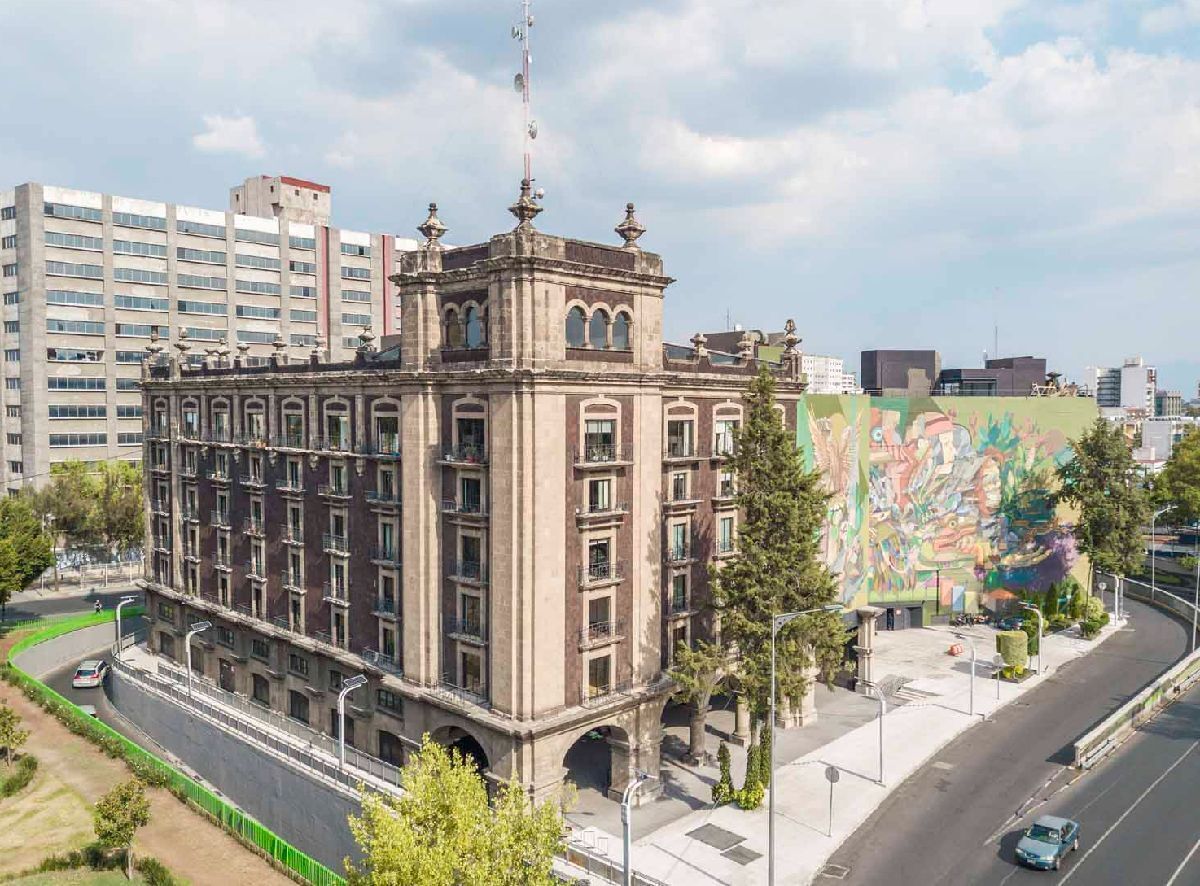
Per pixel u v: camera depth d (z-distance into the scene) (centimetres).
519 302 4272
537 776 4325
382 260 14900
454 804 3036
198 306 12756
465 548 4706
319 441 5841
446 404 4769
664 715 6078
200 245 12769
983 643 7788
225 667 7012
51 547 9062
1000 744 5647
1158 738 5731
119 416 12056
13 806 5106
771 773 3788
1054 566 8612
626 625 4831
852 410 7569
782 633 4753
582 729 4509
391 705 5197
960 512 8362
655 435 4966
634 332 4838
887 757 5409
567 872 3850
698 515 5456
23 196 11238
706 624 5556
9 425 11762
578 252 4497
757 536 4869
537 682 4325
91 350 11769
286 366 6197
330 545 5659
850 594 7656
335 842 4716
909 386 9394
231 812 4856
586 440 4572
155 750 6397
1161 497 10425
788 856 4231
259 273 13400
